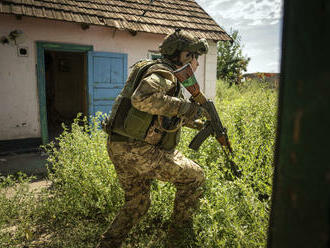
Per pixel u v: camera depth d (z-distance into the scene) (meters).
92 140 3.43
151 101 1.62
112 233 1.99
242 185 2.16
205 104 1.93
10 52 5.75
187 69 1.75
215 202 2.18
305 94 0.53
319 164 0.51
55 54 10.70
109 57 6.77
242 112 4.76
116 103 1.89
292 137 0.56
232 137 3.26
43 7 5.81
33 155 5.56
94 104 6.72
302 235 0.55
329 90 0.48
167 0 8.38
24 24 5.81
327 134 0.49
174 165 1.89
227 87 11.99
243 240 1.70
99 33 6.66
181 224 2.07
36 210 2.71
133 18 6.97
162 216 2.55
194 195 2.03
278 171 0.63
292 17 0.56
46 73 10.66
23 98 5.99
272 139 3.33
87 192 2.86
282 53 0.62
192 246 1.98
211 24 8.30
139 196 2.02
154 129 1.82
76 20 5.92
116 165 1.96
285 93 0.59
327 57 0.48
